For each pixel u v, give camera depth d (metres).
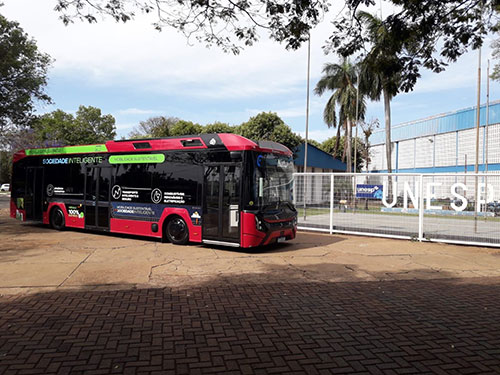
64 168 12.71
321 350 3.86
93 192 11.81
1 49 15.78
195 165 9.75
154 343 3.97
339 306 5.32
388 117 26.16
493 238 10.34
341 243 10.95
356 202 12.68
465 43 6.68
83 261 7.91
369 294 5.95
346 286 6.40
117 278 6.60
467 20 6.67
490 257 9.10
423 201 11.51
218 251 9.32
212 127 32.28
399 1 6.36
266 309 5.13
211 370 3.41
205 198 9.52
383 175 12.19
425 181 11.56
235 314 4.91
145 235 10.56
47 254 8.62
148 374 3.32
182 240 9.98
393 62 6.66
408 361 3.65
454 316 4.97
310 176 13.68
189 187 9.81
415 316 4.95
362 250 9.84
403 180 11.85
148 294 5.72
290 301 5.50
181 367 3.46
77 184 12.28
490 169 32.78
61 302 5.29
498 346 4.02
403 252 9.63
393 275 7.23
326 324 4.61
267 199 9.30
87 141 52.91
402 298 5.76
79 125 54.03
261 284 6.40
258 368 3.46
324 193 13.35
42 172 13.44
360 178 12.62
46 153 13.34
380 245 10.64
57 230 12.98
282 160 9.93
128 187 10.97
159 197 10.31
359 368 3.49
